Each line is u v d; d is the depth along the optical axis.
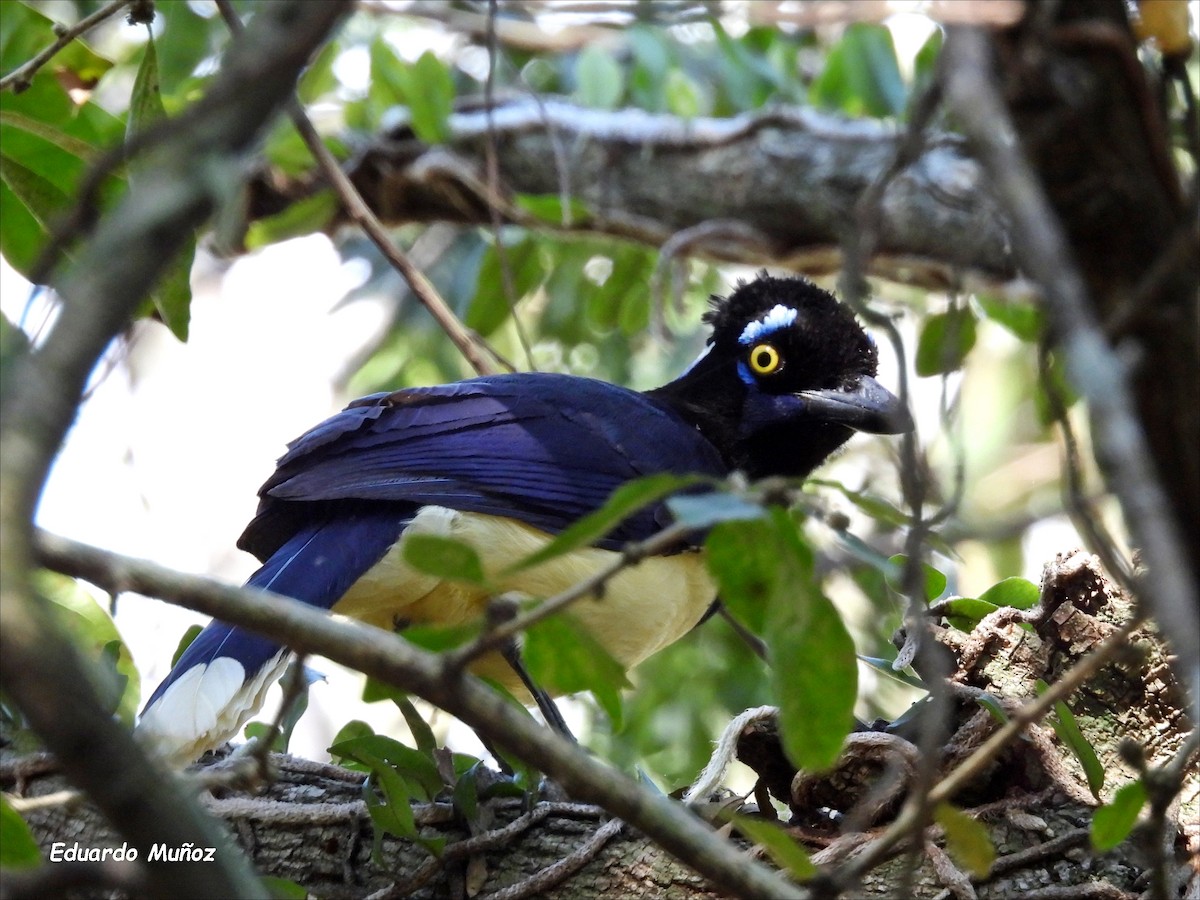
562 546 4.66
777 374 11.68
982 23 7.14
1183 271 7.73
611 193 15.15
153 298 8.96
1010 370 15.98
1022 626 7.89
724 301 12.20
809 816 7.65
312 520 9.99
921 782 5.44
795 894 5.01
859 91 14.17
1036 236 6.38
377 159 15.05
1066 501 6.72
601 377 16.08
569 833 7.81
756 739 7.78
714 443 11.75
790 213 14.73
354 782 8.23
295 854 7.80
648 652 10.39
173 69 14.36
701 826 5.16
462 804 7.79
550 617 5.07
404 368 16.58
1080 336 6.08
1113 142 7.71
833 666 5.09
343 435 9.89
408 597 9.42
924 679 7.55
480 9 14.36
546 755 4.89
